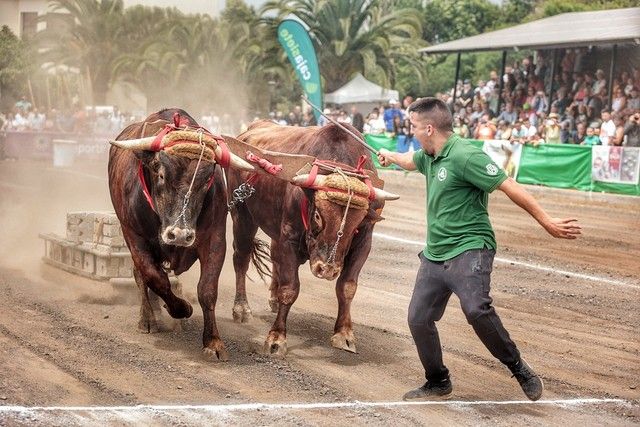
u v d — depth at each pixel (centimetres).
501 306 1039
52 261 1123
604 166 2064
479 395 698
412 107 650
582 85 2398
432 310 655
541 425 629
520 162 2239
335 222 732
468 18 4688
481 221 638
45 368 726
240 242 931
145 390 679
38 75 4328
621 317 1002
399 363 784
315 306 1002
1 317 888
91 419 605
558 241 1559
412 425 617
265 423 609
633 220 1797
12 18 4766
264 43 3872
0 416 599
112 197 860
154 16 4291
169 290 803
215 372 736
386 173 2697
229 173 934
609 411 669
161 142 725
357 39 3638
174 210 722
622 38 2303
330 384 712
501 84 2661
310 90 2255
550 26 2802
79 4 4244
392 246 1456
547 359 819
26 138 3175
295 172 761
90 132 3406
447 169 634
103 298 979
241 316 921
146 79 4072
